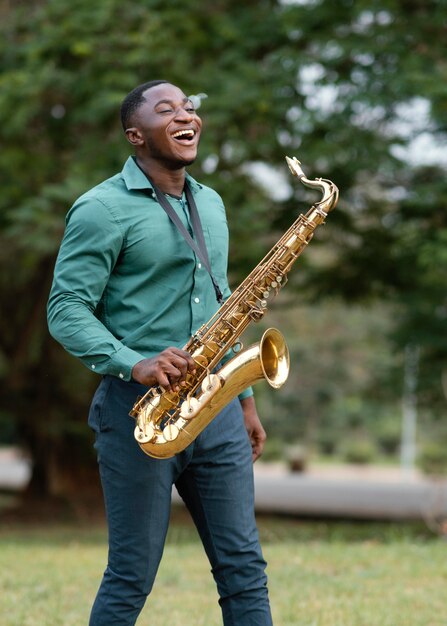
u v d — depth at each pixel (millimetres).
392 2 13672
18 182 14047
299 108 13781
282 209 15219
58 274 3963
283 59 13609
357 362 45094
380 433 48562
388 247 16016
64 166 14406
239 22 14805
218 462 4125
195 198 4336
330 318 44125
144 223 4027
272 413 46125
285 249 4340
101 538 14234
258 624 4070
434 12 14195
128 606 4027
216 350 4102
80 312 3893
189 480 4172
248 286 4246
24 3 15328
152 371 3742
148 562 4039
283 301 17984
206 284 4176
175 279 4098
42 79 12984
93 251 3943
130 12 13531
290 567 8008
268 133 13727
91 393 18797
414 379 16781
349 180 14891
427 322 16125
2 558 9219
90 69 13250
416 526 17734
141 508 4000
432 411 17906
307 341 44875
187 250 4105
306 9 14125
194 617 6121
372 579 7449
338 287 17016
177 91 4172
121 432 4016
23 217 12422
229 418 4195
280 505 23281
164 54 13133
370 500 25094
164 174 4191
